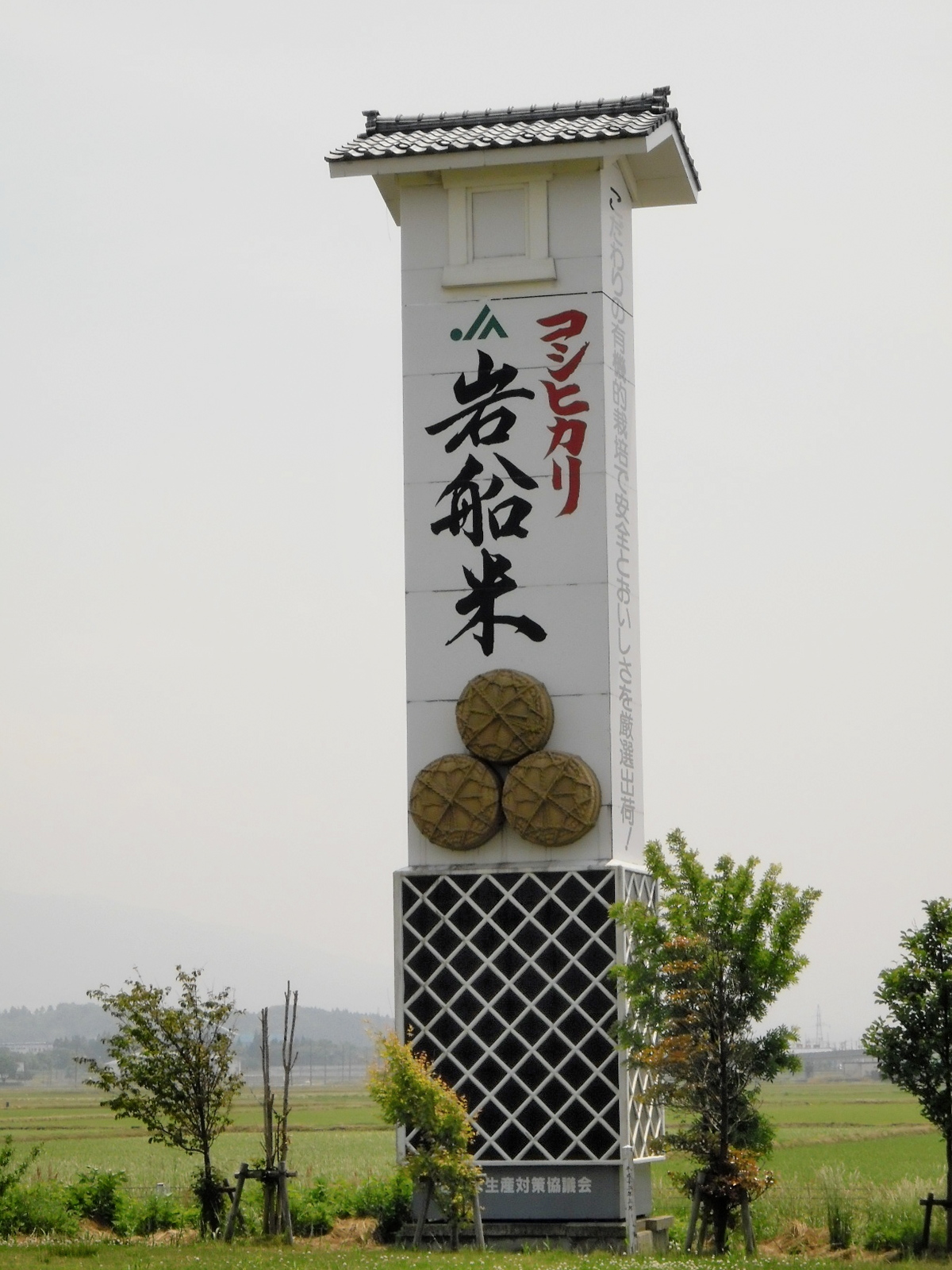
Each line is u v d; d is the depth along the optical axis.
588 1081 33.31
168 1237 33.72
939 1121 30.98
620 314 37.44
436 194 37.28
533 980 34.00
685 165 38.88
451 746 35.47
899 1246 31.86
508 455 35.97
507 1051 33.94
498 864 34.78
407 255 37.06
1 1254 27.33
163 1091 35.78
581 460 35.69
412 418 36.44
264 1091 33.19
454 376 36.41
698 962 29.73
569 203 36.72
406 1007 34.53
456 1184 31.17
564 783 34.25
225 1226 33.88
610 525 35.62
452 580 35.81
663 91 38.09
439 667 35.66
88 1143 76.50
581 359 36.03
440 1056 34.16
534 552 35.56
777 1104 117.31
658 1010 30.31
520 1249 32.72
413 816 35.12
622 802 35.28
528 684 34.72
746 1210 30.22
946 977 30.78
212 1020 36.38
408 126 38.34
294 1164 55.19
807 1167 55.44
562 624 35.25
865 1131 79.12
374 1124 91.12
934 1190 41.22
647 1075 34.28
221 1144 72.00
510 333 36.38
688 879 30.77
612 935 33.72
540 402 36.03
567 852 34.53
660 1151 34.91
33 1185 38.81
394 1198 34.34
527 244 36.69
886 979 31.47
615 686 35.28
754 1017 29.97
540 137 36.19
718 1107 30.12
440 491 36.12
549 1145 33.31
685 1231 35.31
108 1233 35.84
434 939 34.66
